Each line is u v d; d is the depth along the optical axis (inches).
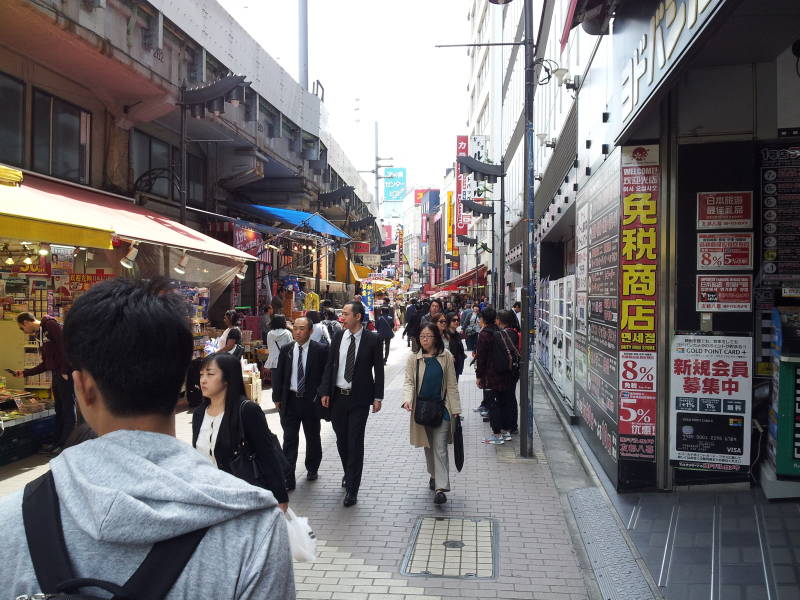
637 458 226.8
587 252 316.5
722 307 221.1
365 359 235.8
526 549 187.2
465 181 1337.4
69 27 356.5
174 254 438.6
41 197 312.3
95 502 37.4
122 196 476.1
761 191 222.1
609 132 255.4
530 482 258.2
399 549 186.5
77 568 37.5
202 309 482.0
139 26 425.7
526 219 305.9
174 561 38.3
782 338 200.2
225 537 40.9
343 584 163.0
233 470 145.3
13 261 340.8
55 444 303.3
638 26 204.4
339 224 1149.7
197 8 494.0
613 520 202.8
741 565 161.0
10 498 41.0
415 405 231.3
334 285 1109.1
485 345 333.4
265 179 787.4
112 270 399.5
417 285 4461.1
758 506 199.3
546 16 590.6
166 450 43.1
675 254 224.1
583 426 330.0
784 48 202.4
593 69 302.5
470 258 2308.1
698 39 142.8
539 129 711.1
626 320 228.1
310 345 253.4
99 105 459.2
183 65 488.4
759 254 222.8
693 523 191.0
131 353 43.2
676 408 223.9
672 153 223.9
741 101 219.0
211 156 636.1
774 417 208.1
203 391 149.4
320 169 845.8
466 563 176.6
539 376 624.7
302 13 937.5
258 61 625.6
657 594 151.6
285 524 44.9
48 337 299.9
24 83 389.4
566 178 447.5
